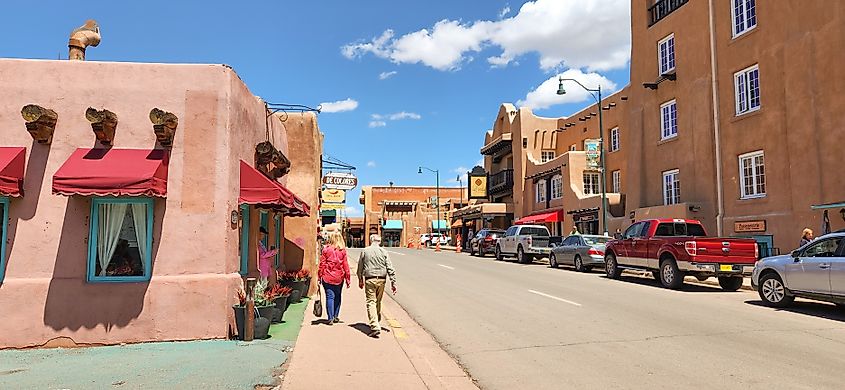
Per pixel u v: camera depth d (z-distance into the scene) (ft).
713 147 71.77
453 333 34.17
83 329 28.19
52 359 24.84
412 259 108.06
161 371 22.59
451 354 28.84
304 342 28.81
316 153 54.34
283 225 49.85
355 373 23.16
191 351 26.32
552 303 45.11
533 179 124.88
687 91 76.64
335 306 35.01
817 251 39.78
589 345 29.81
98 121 27.96
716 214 70.59
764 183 64.39
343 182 70.49
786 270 41.11
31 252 28.50
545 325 35.83
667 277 54.75
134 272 29.09
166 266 29.12
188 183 29.68
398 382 22.11
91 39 36.19
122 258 29.09
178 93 30.14
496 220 148.15
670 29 80.89
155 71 30.14
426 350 29.68
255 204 34.83
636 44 89.20
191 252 29.35
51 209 28.78
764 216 62.95
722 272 51.39
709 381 22.71
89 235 28.81
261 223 41.60
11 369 22.99
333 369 23.62
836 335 31.42
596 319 37.47
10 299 27.89
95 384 20.70
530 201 126.52
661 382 22.74
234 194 31.12
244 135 33.65
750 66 66.74
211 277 29.25
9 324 27.71
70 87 29.58
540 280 63.31
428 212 233.96
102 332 28.27
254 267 37.42
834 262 37.42
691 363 25.63
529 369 25.36
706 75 73.20
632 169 89.10
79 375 21.97
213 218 29.73
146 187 27.22
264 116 39.91
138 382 20.97
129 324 28.50
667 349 28.48
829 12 56.39
